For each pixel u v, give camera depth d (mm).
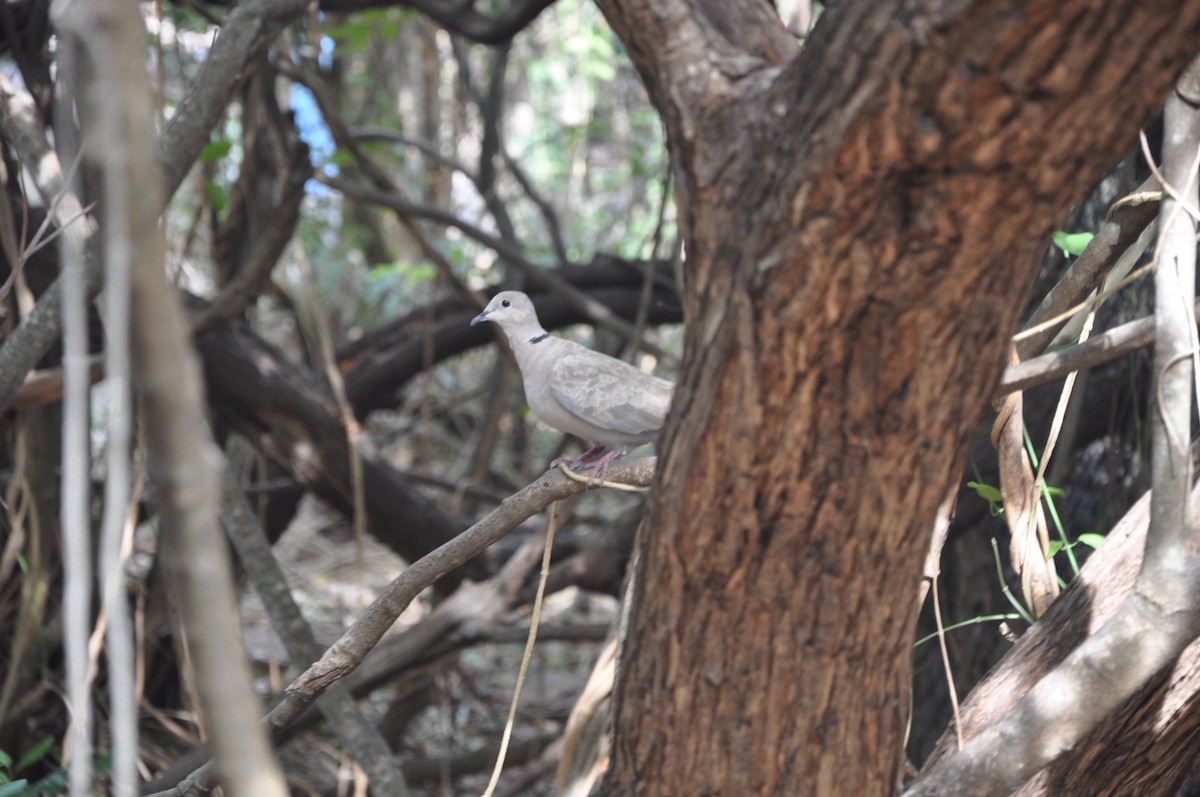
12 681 8172
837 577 2922
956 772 3525
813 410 2727
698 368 2865
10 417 8906
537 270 11219
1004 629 5113
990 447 7695
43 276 8438
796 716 3086
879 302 2604
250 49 5797
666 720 3186
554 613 16828
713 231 2816
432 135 19703
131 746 1959
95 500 9539
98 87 1812
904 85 2359
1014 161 2393
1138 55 2268
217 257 10250
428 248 11109
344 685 8492
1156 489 3535
